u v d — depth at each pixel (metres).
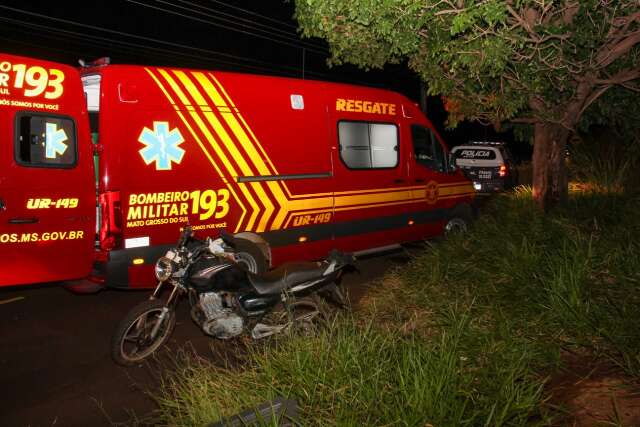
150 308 5.62
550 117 8.97
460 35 7.12
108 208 6.21
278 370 4.43
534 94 8.46
